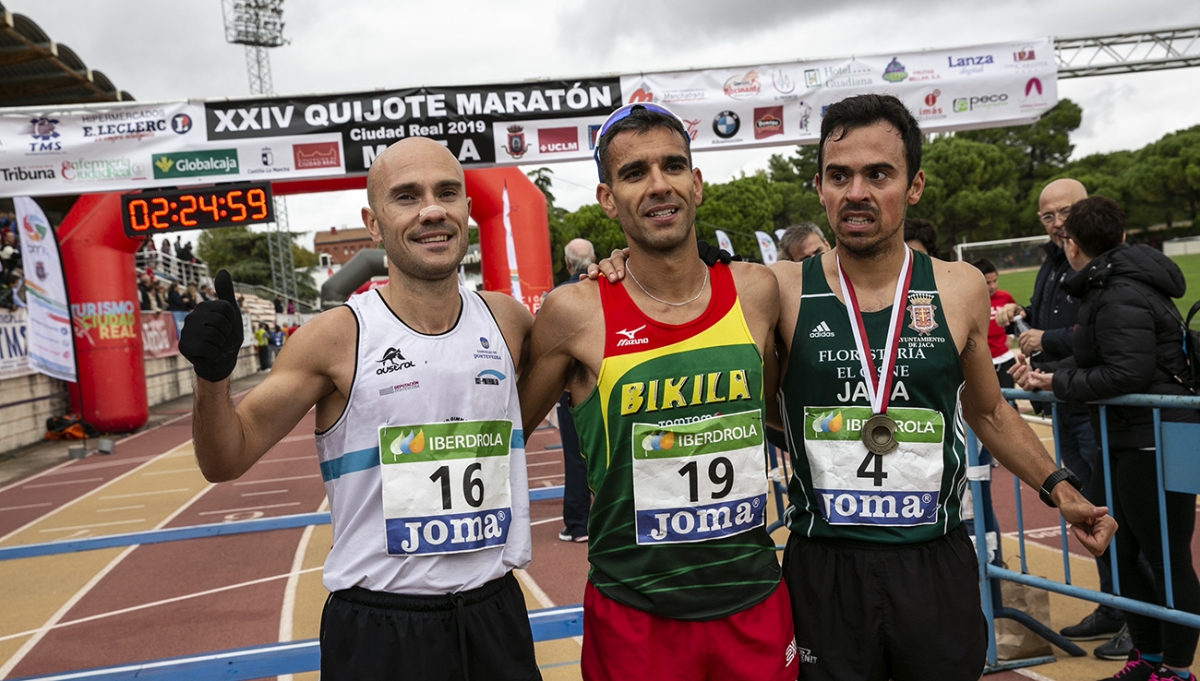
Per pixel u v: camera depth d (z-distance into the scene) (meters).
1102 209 2.95
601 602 1.96
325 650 1.86
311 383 1.84
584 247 5.67
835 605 2.00
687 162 1.90
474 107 7.00
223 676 2.71
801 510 2.08
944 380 1.99
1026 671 3.20
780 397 2.14
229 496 8.32
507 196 10.54
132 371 13.12
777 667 1.93
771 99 7.15
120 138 6.81
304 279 68.31
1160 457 2.69
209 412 1.63
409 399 1.84
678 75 7.13
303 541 6.19
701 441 1.89
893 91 7.18
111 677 2.67
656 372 1.89
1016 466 2.17
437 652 1.82
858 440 2.00
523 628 1.94
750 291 2.00
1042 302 4.13
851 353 2.00
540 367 2.04
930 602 1.95
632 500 1.91
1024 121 7.30
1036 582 3.03
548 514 6.50
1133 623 2.88
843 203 1.95
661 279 1.92
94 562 5.92
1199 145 46.81
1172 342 2.77
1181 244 34.44
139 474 10.04
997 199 50.78
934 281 2.03
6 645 4.31
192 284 24.94
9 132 6.72
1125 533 2.92
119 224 12.44
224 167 6.91
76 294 12.59
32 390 12.90
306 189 8.66
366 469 1.84
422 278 1.85
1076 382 2.89
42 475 10.38
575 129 7.11
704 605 1.88
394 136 6.98
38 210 11.23
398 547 1.82
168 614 4.64
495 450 1.92
